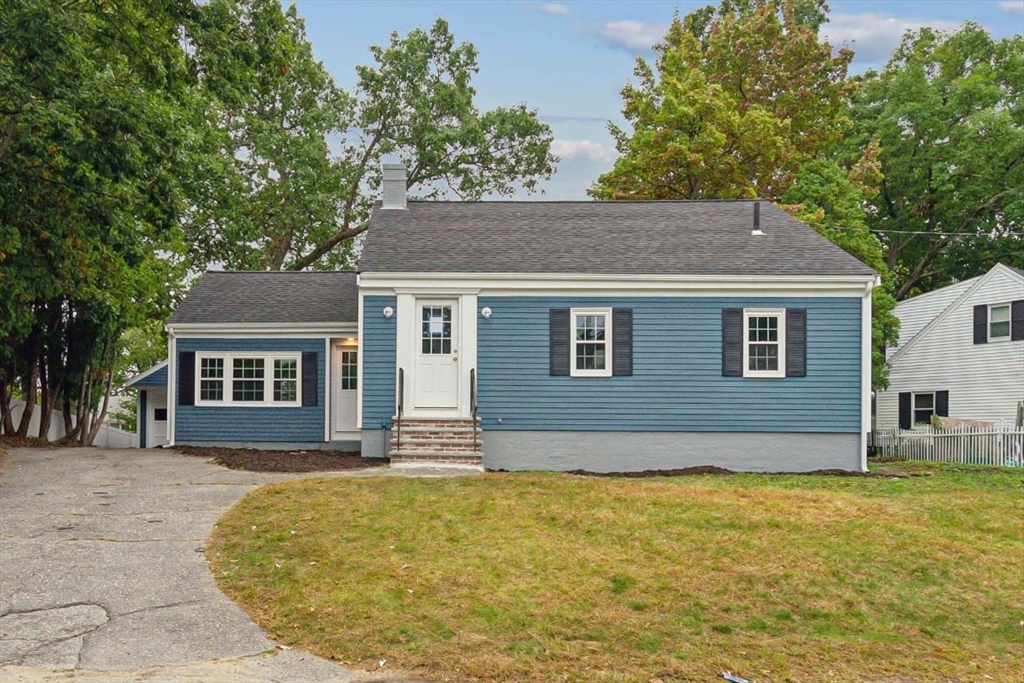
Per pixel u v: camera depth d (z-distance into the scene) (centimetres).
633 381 1986
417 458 1838
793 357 1989
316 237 4012
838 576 1077
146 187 1947
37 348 2473
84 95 1709
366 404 1969
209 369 2353
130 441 3719
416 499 1351
